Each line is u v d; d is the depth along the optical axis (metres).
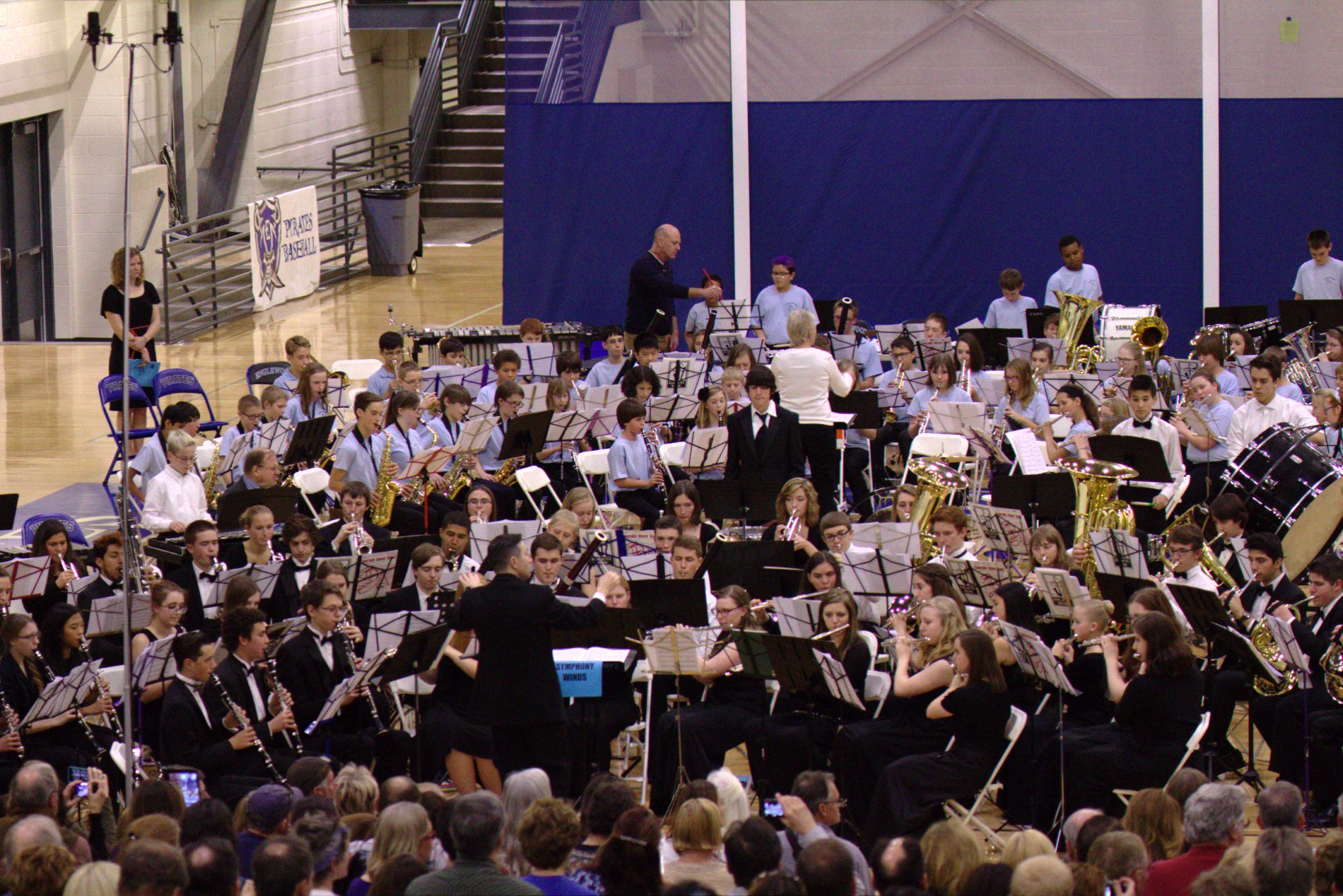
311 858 13.17
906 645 20.38
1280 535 26.52
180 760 19.62
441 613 20.67
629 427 31.02
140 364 37.00
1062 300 36.69
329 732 20.97
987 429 32.22
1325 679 21.25
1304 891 13.34
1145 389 29.17
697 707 21.64
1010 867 13.24
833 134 43.19
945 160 43.06
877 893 13.88
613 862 13.73
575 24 42.81
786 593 23.55
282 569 24.12
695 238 43.66
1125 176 42.69
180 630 22.08
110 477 35.91
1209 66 41.91
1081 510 26.66
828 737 20.97
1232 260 42.62
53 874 13.07
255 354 47.97
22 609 24.33
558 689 19.77
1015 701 21.53
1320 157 41.97
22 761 20.31
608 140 43.25
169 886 12.25
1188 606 21.39
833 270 43.78
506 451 30.88
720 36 42.78
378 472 29.77
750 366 33.97
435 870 14.03
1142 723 19.86
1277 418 30.00
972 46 42.66
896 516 27.78
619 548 25.66
